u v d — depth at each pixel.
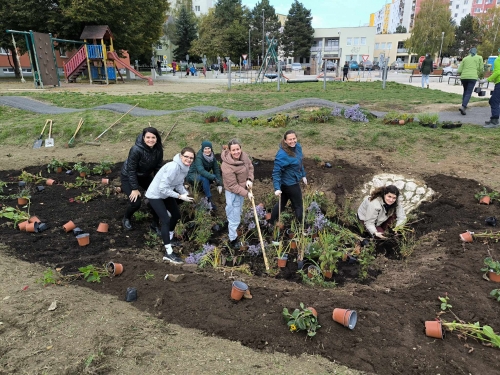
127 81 29.16
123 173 5.57
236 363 2.84
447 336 3.14
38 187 7.04
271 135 9.62
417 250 5.06
